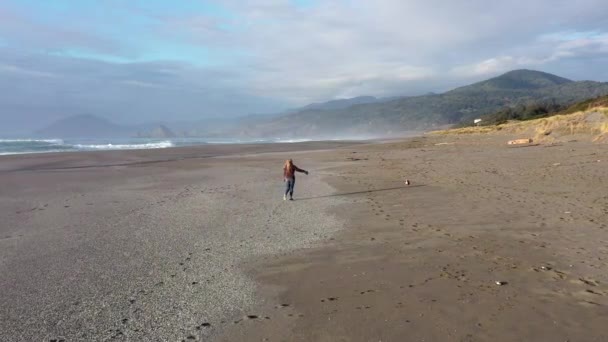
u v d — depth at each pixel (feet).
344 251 29.96
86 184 67.36
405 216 40.34
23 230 37.37
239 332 18.26
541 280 23.17
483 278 23.72
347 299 21.45
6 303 21.62
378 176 71.10
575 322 18.08
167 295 22.54
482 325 18.08
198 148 174.09
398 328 18.07
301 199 52.11
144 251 30.81
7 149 182.80
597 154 83.10
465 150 121.29
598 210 38.86
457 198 47.88
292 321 19.17
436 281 23.50
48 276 25.59
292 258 28.78
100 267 27.25
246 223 39.65
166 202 50.93
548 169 67.15
